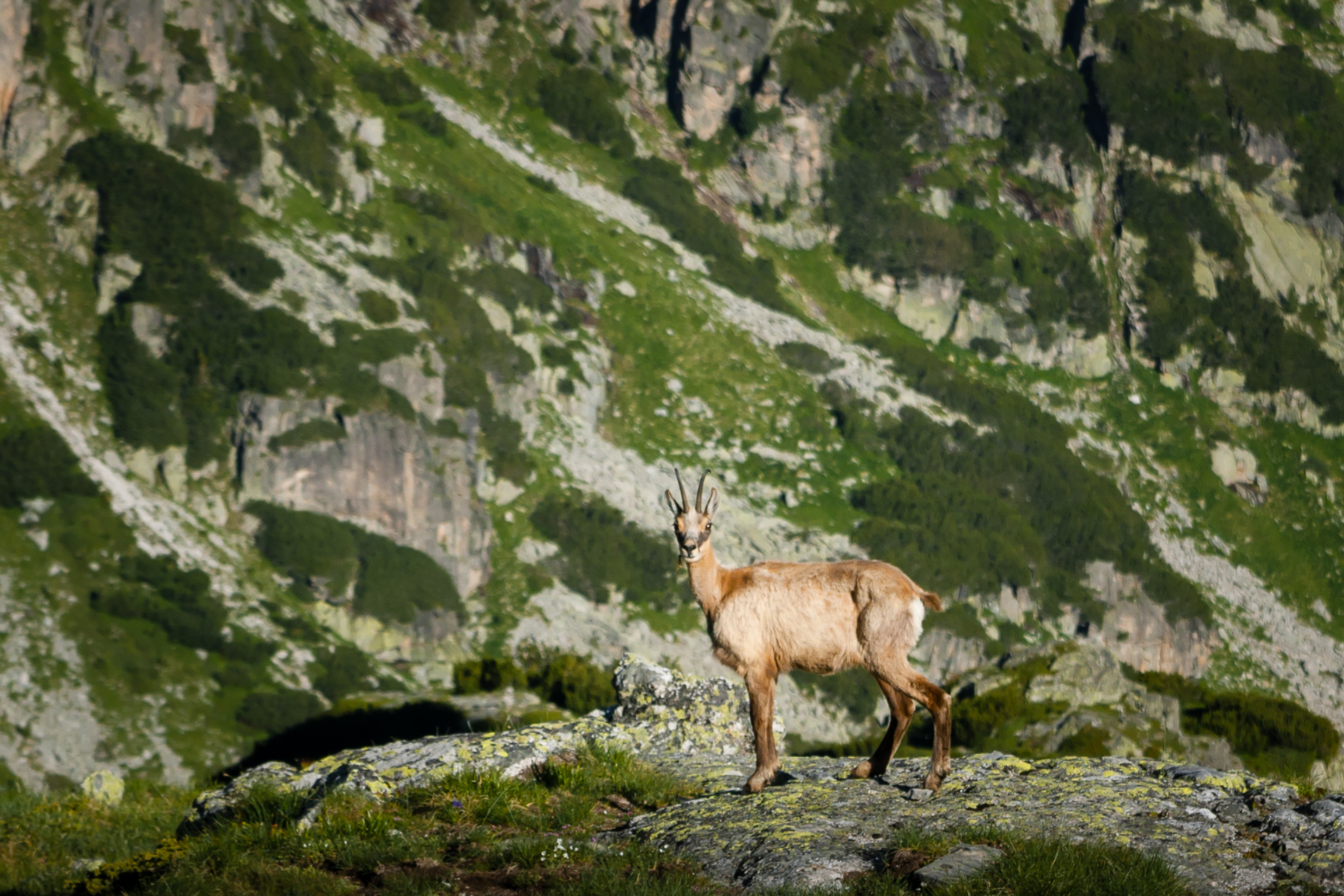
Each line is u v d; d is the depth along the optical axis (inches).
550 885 387.9
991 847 371.6
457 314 5625.0
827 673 467.5
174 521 4404.5
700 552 467.5
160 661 3720.5
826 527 5570.9
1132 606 5836.6
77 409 4579.2
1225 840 385.4
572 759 542.3
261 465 4645.7
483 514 5012.3
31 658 3545.8
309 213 5772.6
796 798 440.5
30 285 4909.0
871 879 352.5
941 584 5349.4
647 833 432.8
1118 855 356.8
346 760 559.2
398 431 4869.6
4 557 3855.8
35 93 5354.3
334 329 5098.4
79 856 622.8
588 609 4877.0
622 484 5526.6
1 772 3179.1
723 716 609.6
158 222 5108.3
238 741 3538.4
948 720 443.5
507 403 5521.7
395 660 4414.4
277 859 431.5
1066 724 1259.8
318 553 4448.8
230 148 5595.5
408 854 422.3
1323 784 510.0
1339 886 341.1
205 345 4817.9
